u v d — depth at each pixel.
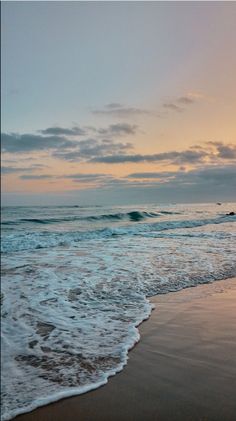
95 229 16.06
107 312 4.76
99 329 4.16
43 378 3.08
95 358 3.43
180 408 2.58
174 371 3.10
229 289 5.28
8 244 12.16
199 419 2.45
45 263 8.16
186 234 10.56
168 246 9.17
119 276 6.54
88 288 5.89
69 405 2.69
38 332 4.13
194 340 3.69
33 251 10.51
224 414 2.49
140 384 2.92
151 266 7.14
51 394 2.83
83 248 10.56
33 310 4.91
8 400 2.75
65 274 6.92
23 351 3.62
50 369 3.24
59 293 5.68
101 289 5.80
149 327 4.12
